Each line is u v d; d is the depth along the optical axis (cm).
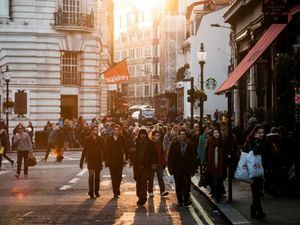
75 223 1561
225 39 7681
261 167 1545
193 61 7806
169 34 10581
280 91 2644
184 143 1895
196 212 1755
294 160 2039
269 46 2464
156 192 2266
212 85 4447
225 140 1947
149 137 2134
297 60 1977
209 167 1930
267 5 2166
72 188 2372
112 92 9162
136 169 1970
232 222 1498
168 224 1544
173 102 10619
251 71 3622
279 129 2048
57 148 3869
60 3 5619
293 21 2467
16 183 2564
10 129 5353
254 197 1555
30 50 5456
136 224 1545
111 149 2098
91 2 5775
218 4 8088
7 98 4850
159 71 13338
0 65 5406
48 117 5503
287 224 1466
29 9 5459
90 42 5753
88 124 5488
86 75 5750
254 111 3056
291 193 2038
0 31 5391
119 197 2098
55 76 5541
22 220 1603
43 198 2066
